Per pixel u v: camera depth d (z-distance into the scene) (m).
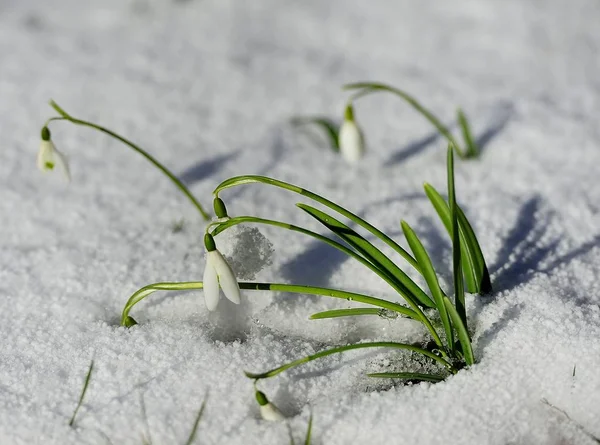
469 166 0.67
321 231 0.60
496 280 0.55
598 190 0.63
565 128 0.70
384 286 0.55
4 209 0.64
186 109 0.75
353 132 0.61
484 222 0.60
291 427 0.48
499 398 0.49
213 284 0.47
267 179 0.49
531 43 0.85
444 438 0.48
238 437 0.48
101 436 0.48
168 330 0.52
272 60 0.85
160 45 0.87
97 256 0.59
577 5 0.93
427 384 0.50
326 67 0.83
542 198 0.62
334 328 0.54
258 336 0.52
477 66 0.82
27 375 0.51
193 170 0.68
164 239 0.60
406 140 0.71
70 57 0.83
